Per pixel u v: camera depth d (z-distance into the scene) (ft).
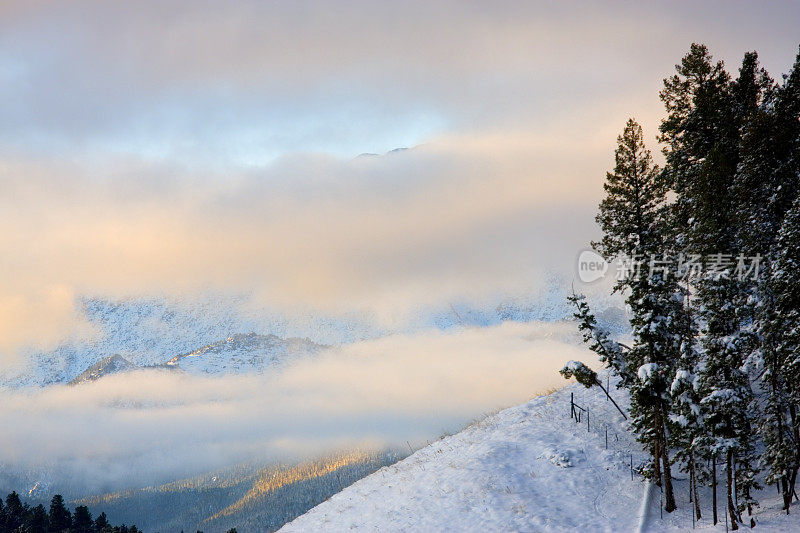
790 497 75.72
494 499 90.53
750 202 93.25
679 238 95.25
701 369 76.48
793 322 73.31
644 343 85.35
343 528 99.76
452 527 86.07
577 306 95.50
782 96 102.37
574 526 79.82
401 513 95.86
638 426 90.12
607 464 95.04
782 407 74.49
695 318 81.82
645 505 82.02
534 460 100.27
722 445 71.26
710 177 88.38
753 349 75.87
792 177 93.61
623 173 94.32
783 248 76.84
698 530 74.43
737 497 77.00
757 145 98.22
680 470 82.23
